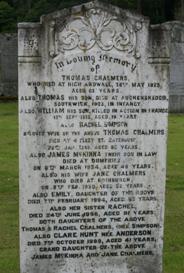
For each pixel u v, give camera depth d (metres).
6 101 14.74
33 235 3.38
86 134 3.32
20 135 3.29
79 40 3.24
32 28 3.20
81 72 3.27
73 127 3.30
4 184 5.79
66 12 3.21
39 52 3.22
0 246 4.15
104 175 3.37
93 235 3.41
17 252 4.03
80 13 3.22
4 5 22.61
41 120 3.28
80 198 3.37
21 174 3.32
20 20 22.09
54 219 3.38
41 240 3.38
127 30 3.25
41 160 3.32
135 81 3.30
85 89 3.28
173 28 11.48
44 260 3.40
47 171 3.33
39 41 3.21
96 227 3.41
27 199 3.34
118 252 3.44
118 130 3.33
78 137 3.32
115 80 3.29
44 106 3.27
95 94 3.29
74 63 3.25
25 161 3.31
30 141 3.29
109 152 3.35
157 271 3.48
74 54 3.25
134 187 3.39
